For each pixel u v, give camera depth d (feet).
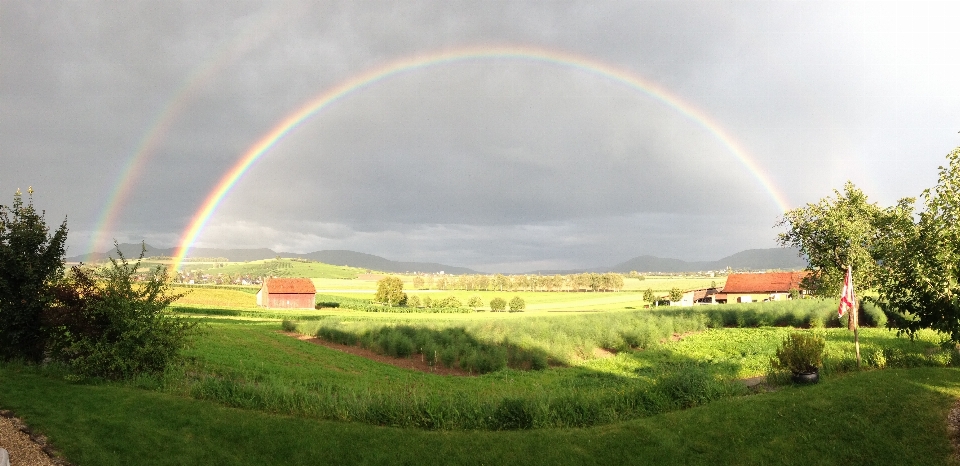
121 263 77.46
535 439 51.03
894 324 62.95
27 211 80.28
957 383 61.21
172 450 47.34
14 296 78.13
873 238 118.42
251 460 46.24
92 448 46.80
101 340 72.23
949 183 51.75
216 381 67.41
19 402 57.00
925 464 42.73
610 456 47.52
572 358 130.62
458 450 48.47
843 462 44.68
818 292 139.85
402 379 105.81
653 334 151.33
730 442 49.24
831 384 64.75
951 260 50.21
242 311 287.48
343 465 45.80
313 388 86.07
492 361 122.01
